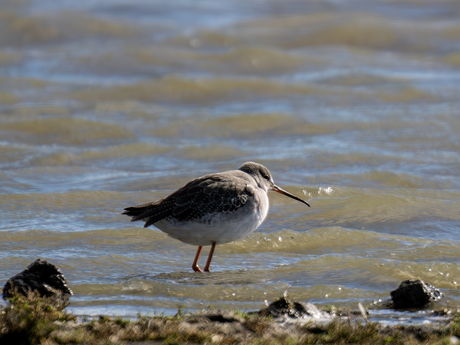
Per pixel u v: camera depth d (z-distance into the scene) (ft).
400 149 65.62
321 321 26.23
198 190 33.58
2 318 23.95
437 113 80.59
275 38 132.05
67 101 89.97
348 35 130.31
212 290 31.35
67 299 29.19
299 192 51.08
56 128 75.20
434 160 61.57
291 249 39.40
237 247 39.42
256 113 79.97
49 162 62.90
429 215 45.65
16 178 56.65
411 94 91.15
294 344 22.82
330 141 69.21
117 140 72.28
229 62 112.98
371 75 104.22
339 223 44.47
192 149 66.90
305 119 78.43
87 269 34.91
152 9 153.28
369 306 29.22
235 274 34.14
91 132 74.38
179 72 109.40
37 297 27.99
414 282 29.68
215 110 86.63
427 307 28.84
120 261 36.47
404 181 55.01
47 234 40.96
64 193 50.55
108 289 31.32
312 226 43.88
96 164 62.85
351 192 51.21
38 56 117.60
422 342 23.65
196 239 33.91
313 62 113.80
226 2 163.02
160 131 75.25
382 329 25.00
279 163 61.00
